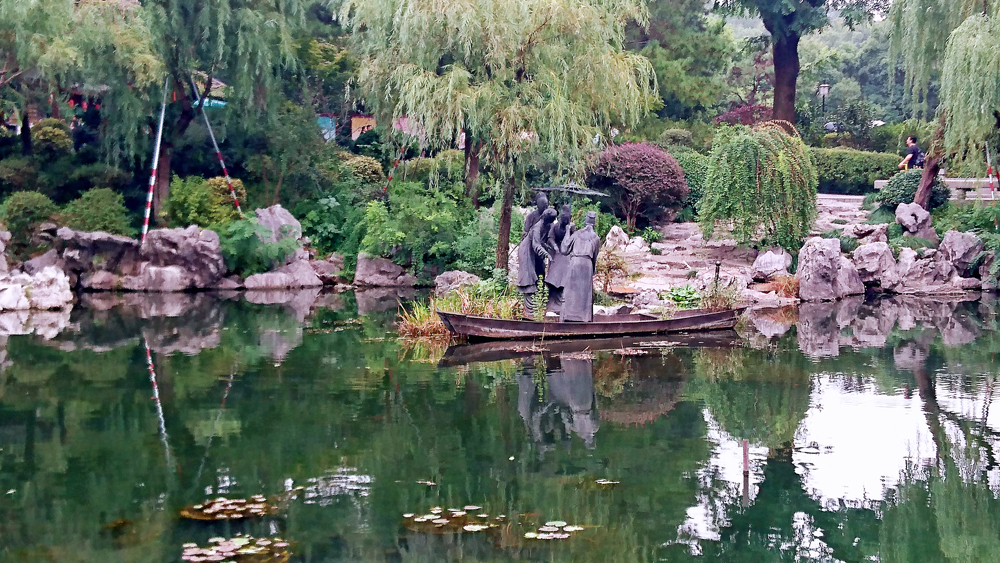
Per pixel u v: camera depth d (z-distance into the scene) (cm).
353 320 1697
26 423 892
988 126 1938
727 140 2152
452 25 1600
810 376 1110
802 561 547
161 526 602
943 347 1326
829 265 1972
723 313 1529
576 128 1700
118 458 765
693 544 574
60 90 2459
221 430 859
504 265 1700
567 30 1638
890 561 545
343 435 838
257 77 2464
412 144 1941
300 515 622
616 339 1439
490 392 1027
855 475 717
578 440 817
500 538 580
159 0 2294
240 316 1766
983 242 2153
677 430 852
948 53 1970
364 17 2005
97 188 2311
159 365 1215
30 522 610
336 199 2606
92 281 2209
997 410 922
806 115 3450
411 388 1051
